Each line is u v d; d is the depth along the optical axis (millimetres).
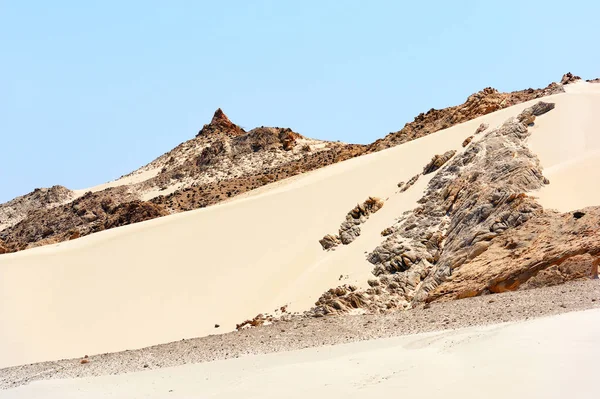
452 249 45500
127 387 30438
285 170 149875
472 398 18938
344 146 158000
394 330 33812
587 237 38062
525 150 53625
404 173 68375
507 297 34625
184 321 52656
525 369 19938
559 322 24469
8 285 61219
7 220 183625
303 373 26828
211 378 29719
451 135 72812
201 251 64375
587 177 46438
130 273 62406
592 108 60750
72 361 40656
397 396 20812
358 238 56844
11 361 49125
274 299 51562
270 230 65500
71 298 58875
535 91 96375
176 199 147625
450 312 34562
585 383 17781
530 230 41750
